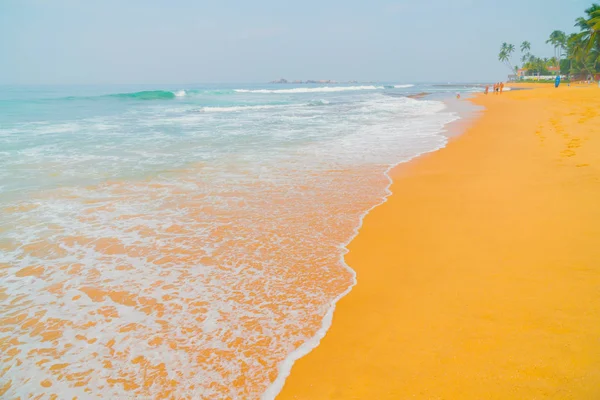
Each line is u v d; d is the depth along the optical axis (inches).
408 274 173.2
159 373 118.5
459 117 796.6
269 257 193.0
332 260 189.6
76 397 109.9
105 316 146.5
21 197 278.8
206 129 647.1
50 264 184.7
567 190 263.0
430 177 332.2
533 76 4958.2
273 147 478.0
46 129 637.3
